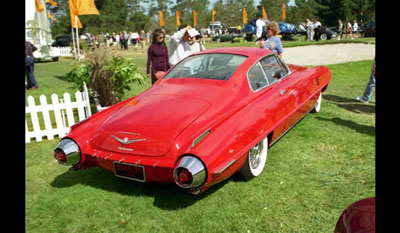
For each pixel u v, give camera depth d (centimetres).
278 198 328
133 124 331
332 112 617
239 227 285
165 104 354
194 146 282
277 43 624
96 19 6844
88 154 340
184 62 446
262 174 379
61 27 6725
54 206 333
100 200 342
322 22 4322
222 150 286
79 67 655
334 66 1181
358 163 398
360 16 4325
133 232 287
